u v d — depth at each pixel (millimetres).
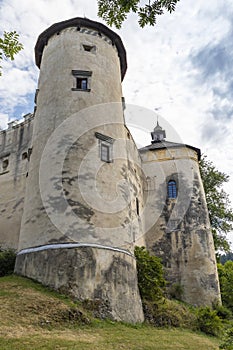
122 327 11727
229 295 25016
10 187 21453
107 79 18266
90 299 12039
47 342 8594
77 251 12852
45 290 12109
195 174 25281
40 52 20766
